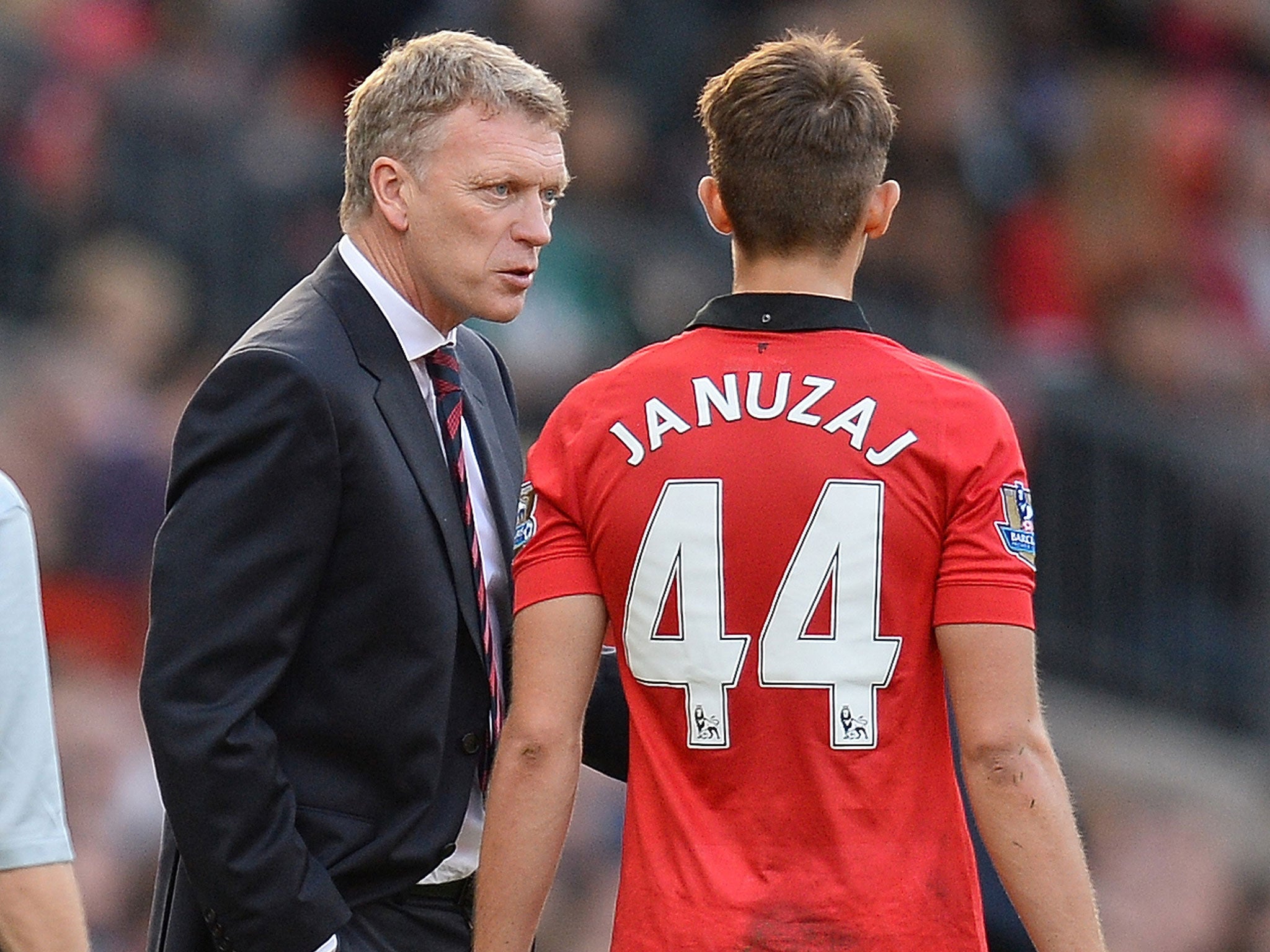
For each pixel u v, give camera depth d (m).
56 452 25.59
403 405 11.20
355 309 11.23
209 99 27.89
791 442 9.83
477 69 11.09
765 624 9.77
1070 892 9.59
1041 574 30.52
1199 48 39.41
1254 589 30.97
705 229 31.41
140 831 23.50
